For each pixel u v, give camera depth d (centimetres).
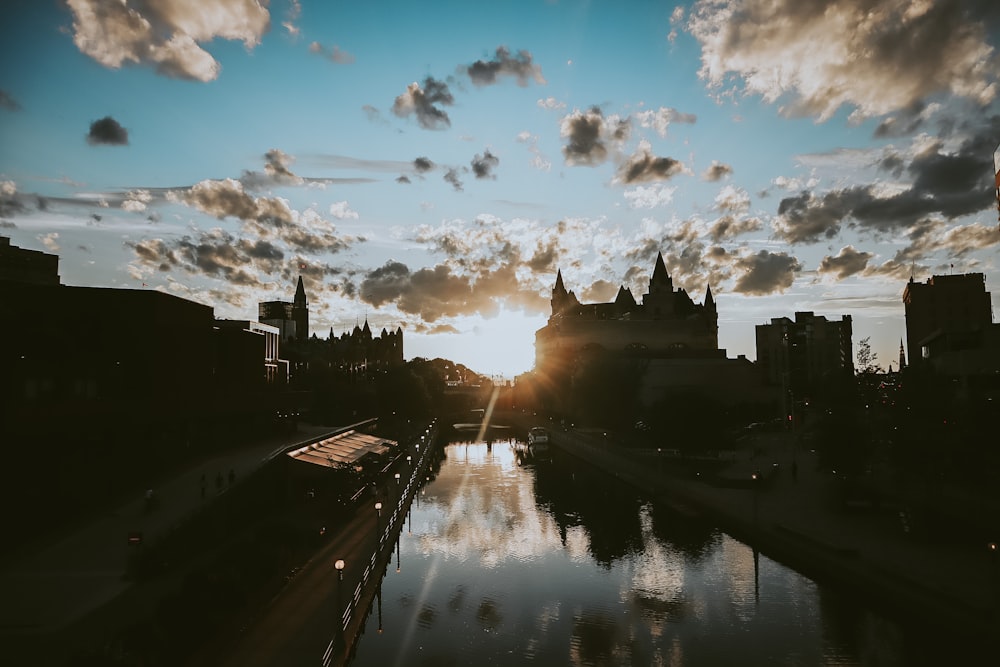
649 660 3419
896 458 5375
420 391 19562
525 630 3825
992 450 5081
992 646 2930
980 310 18275
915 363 6084
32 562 3862
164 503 5228
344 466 7188
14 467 4550
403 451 10888
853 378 9688
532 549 5638
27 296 6156
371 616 4022
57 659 2550
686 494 7012
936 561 4153
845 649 3481
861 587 3900
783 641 3600
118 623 2923
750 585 4512
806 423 13450
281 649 2833
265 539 4397
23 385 5312
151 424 6444
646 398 16625
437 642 3641
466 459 12694
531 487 9000
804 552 4525
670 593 4409
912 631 3456
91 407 5269
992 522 4591
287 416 11312
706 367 16862
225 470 6494
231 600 3105
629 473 9225
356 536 5159
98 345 6344
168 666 2502
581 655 3491
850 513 5759
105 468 5591
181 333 7212
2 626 2888
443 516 7050
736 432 13175
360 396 15662
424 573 4962
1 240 9738
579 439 13162
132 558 3678
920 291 18625
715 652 3491
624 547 5625
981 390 8112
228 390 8938
